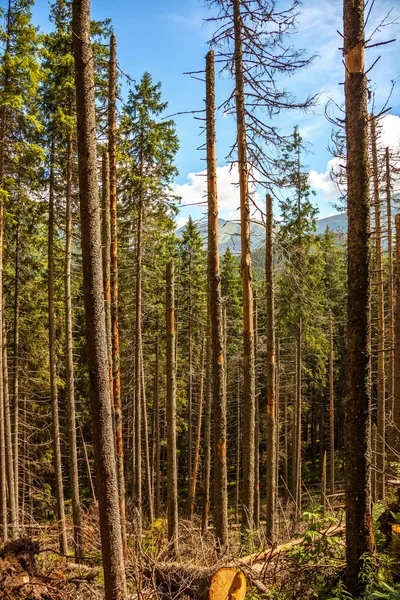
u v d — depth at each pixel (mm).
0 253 12898
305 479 27953
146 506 21906
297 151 14977
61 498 14047
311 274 17453
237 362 23703
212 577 5711
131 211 16078
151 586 6668
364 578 5109
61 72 12320
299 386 19188
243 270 9898
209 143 9359
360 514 5348
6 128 12117
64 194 13945
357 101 5418
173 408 12648
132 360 21016
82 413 23219
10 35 11281
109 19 11055
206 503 17812
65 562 8227
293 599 5699
